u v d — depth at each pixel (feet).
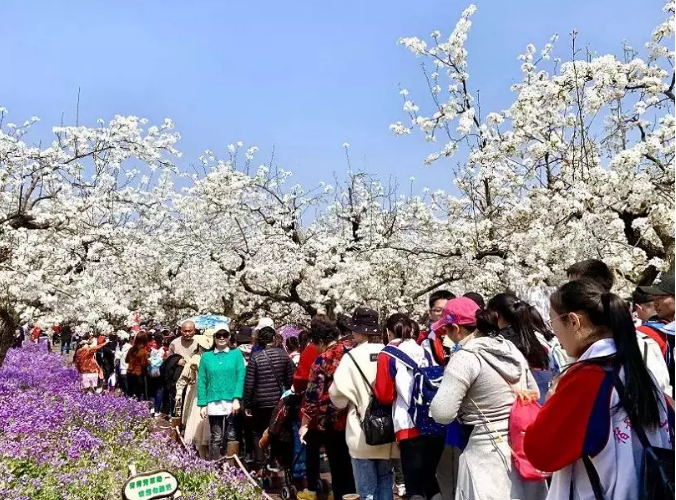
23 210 40.09
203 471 21.48
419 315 60.49
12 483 18.20
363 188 64.69
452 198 56.29
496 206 48.24
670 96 36.50
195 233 65.57
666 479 7.88
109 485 19.42
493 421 13.25
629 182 33.99
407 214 62.44
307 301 64.23
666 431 8.63
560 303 9.39
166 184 65.57
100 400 35.35
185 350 38.29
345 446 19.62
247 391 25.94
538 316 15.75
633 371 8.39
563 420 8.55
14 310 41.73
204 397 27.37
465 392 13.21
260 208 65.57
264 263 62.34
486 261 49.78
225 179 63.31
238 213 63.16
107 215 49.49
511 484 12.78
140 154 43.93
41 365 65.51
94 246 45.14
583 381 8.53
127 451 24.43
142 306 66.28
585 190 35.24
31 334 114.93
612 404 8.42
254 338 32.86
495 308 15.51
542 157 38.86
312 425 19.86
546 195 40.11
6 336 42.34
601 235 37.93
